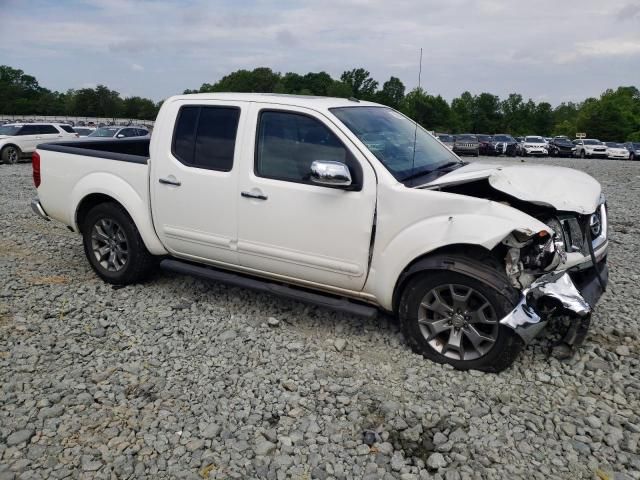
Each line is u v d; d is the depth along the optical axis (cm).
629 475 287
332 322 463
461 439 314
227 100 464
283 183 428
